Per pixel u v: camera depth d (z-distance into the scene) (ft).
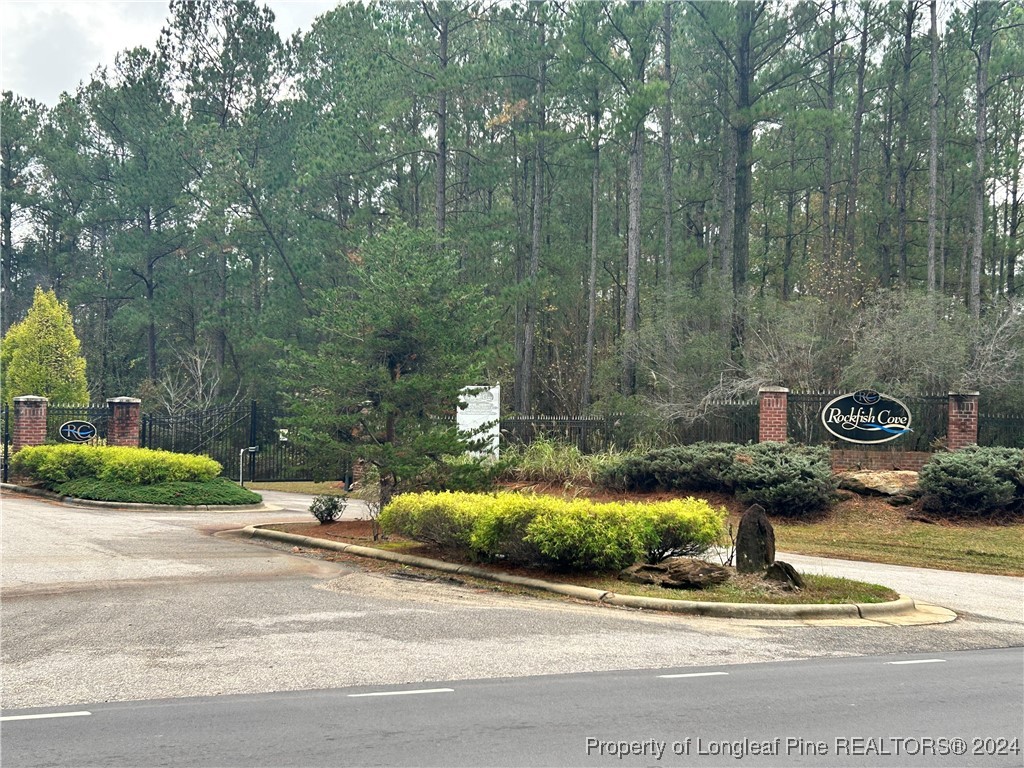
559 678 26.03
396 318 59.93
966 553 58.90
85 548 51.57
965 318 100.68
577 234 163.43
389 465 57.52
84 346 188.96
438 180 136.05
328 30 163.43
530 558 43.88
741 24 126.11
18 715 21.76
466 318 62.64
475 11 147.64
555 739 20.17
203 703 22.94
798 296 138.31
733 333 111.75
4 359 136.36
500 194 179.22
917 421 85.92
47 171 202.28
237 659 27.73
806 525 68.54
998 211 174.81
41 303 134.10
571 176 156.56
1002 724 22.02
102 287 184.55
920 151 150.10
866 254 152.25
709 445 77.92
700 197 152.25
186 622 33.01
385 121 135.23
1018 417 90.17
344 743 19.66
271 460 112.47
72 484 81.30
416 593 40.19
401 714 21.99
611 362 118.01
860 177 165.68
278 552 52.03
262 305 177.47
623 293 171.83
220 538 57.67
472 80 133.18
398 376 62.13
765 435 81.82
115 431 98.63
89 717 21.58
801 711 22.80
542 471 83.82
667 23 136.26
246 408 118.93
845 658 29.81
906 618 37.58
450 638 31.14
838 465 82.07
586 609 37.40
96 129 199.93
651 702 23.38
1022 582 50.03
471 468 58.23
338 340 63.36
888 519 68.08
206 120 179.22
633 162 119.03
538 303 143.13
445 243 130.72
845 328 104.01
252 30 178.40
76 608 35.40
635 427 94.84
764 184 158.10
